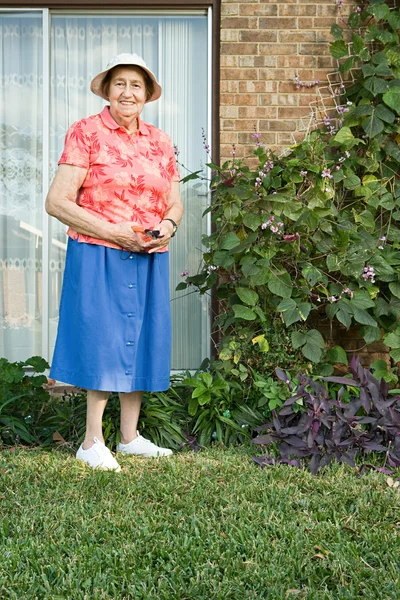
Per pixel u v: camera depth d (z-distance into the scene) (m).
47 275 5.20
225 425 4.30
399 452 3.77
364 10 5.02
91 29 5.18
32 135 5.18
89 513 3.08
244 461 3.85
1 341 5.23
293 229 4.59
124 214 3.69
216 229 5.11
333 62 5.05
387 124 4.85
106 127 3.72
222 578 2.57
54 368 3.75
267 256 4.52
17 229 5.21
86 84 5.20
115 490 3.36
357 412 4.23
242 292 4.49
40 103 5.18
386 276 4.68
